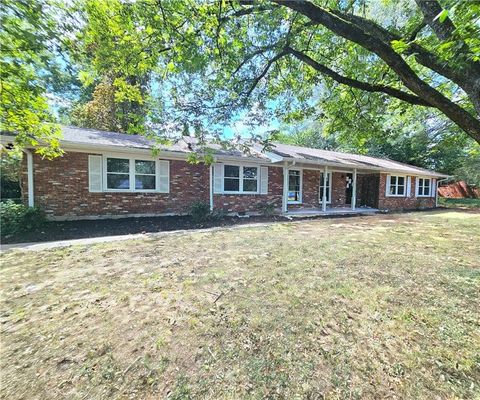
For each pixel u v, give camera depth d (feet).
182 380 6.33
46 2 11.62
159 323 8.70
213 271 13.53
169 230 25.93
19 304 9.99
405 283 12.09
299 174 45.42
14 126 16.46
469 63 8.46
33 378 6.35
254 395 5.90
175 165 34.37
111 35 13.89
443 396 5.90
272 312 9.39
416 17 14.43
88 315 9.21
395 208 52.70
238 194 38.70
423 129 48.44
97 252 17.24
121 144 29.50
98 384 6.20
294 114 21.07
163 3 12.75
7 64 12.57
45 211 26.43
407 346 7.61
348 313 9.38
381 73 16.88
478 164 60.90
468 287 11.68
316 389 6.08
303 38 17.60
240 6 13.66
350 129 21.48
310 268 14.06
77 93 60.34
